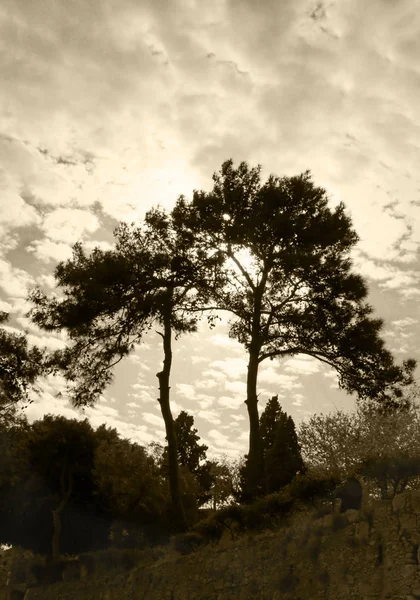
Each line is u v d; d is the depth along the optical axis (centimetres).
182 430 5269
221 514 1984
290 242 2830
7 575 2808
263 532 1798
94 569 2412
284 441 3003
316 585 1504
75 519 3297
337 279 2803
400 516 1412
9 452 3234
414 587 1305
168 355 2758
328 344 2789
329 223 2819
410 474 1525
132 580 2158
